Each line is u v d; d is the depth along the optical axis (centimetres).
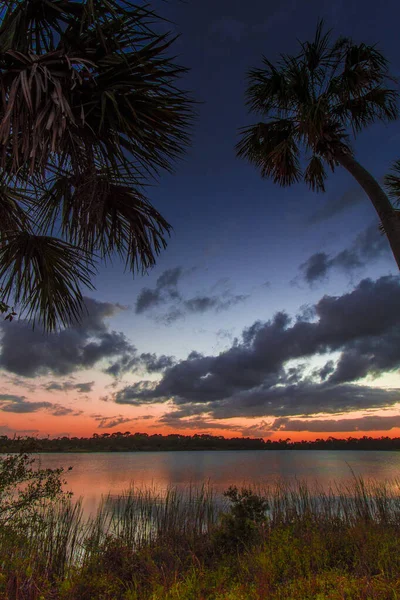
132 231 517
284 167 913
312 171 947
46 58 329
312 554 492
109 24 342
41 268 554
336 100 834
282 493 878
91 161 398
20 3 343
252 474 3694
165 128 393
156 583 416
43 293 557
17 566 431
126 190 490
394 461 7606
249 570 474
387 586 353
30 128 332
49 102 320
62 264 557
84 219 446
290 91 837
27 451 542
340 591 345
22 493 533
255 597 367
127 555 523
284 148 869
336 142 816
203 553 585
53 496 544
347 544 552
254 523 627
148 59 355
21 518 520
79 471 4731
